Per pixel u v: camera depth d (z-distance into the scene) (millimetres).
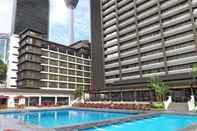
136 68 65562
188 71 52219
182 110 33062
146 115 25172
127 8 71875
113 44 74875
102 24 80812
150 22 63594
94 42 82938
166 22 59312
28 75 69750
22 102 54594
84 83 89688
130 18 70688
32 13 167750
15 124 17391
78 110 42469
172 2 58656
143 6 66625
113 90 56594
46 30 177875
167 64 57312
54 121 25844
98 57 80125
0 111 35219
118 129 18016
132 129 18062
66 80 82562
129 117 22094
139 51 65125
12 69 80188
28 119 27844
